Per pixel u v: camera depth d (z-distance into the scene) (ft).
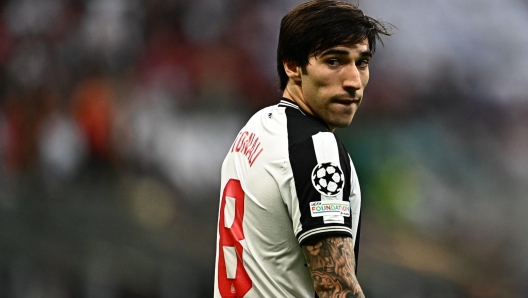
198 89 128.26
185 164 117.39
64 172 114.73
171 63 129.90
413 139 127.44
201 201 115.96
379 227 114.42
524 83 142.61
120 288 104.42
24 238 105.40
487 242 118.21
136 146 116.47
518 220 122.42
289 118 24.91
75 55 127.34
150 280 104.99
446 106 135.23
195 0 134.72
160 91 126.31
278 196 23.99
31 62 127.24
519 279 115.75
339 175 23.22
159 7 134.00
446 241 116.16
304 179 23.26
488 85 140.36
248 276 25.03
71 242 106.52
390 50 134.82
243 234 25.27
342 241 22.79
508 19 148.46
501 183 128.67
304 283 24.35
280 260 24.35
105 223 109.19
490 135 135.33
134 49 130.21
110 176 114.32
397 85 132.57
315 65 24.38
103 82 123.03
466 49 141.49
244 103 128.57
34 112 120.47
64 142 116.26
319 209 22.90
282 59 25.68
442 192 121.80
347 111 24.61
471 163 129.39
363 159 122.52
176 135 119.75
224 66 131.13
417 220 117.08
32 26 131.64
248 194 25.02
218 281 26.16
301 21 24.56
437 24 141.38
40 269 104.12
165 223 110.83
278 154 24.18
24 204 109.91
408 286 108.68
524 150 135.74
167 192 114.32
